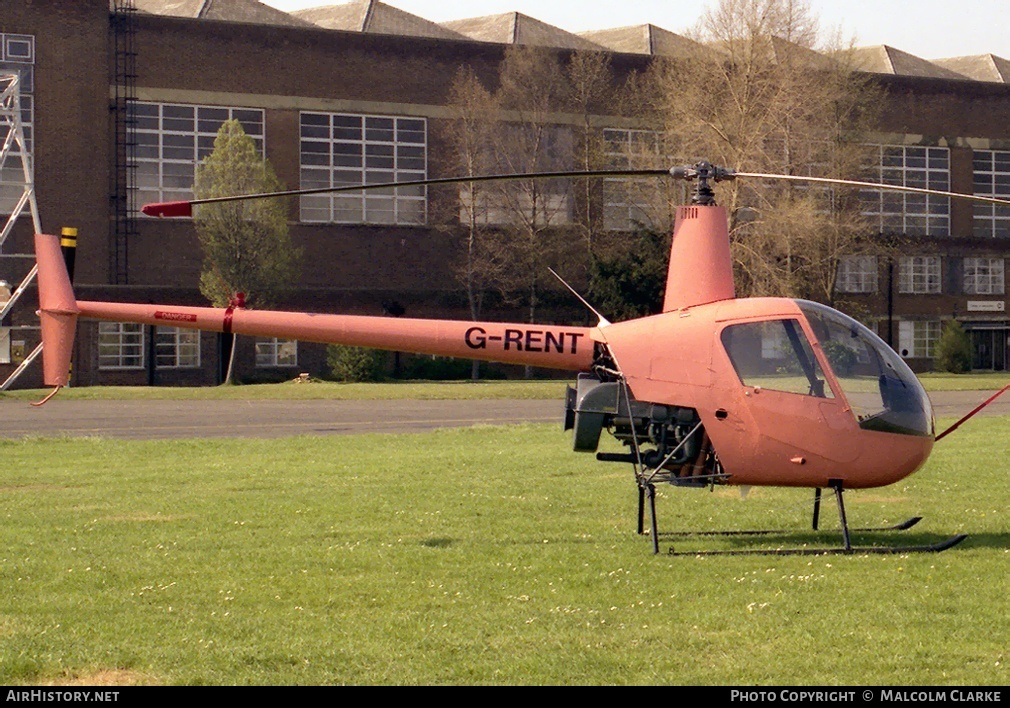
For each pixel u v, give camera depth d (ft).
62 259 66.69
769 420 57.88
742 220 255.29
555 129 305.53
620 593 49.19
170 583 51.47
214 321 66.59
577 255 304.09
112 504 75.82
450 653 40.32
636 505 74.59
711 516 70.33
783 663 38.68
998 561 54.75
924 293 356.79
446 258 309.22
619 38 362.33
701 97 254.47
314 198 301.22
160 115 288.10
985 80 392.27
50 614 46.06
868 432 57.98
